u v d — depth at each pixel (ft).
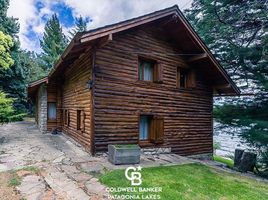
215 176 21.58
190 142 35.50
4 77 66.80
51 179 17.35
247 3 41.96
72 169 19.93
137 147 23.41
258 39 42.63
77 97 32.91
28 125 62.39
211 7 44.60
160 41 32.19
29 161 22.39
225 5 43.45
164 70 32.32
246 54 41.96
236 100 47.42
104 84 26.32
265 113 43.14
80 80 31.27
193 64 36.06
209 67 35.81
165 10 28.73
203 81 38.24
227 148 67.51
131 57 28.91
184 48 34.71
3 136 39.63
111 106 26.78
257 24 42.96
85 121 28.22
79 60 31.63
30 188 15.64
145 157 27.40
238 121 44.14
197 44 32.48
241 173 28.19
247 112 44.93
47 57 104.88
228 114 46.57
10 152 26.43
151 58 30.83
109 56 26.91
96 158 24.26
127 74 28.37
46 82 42.83
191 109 35.94
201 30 49.98
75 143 32.91
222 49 46.34
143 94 29.86
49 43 109.09
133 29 29.30
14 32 69.41
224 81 37.73
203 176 21.09
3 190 15.33
